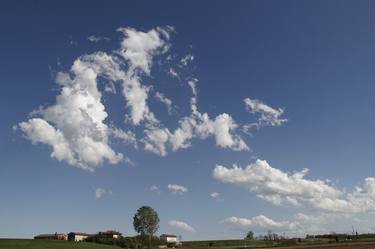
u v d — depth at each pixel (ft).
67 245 362.12
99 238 501.97
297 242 555.69
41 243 359.66
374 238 563.89
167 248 529.86
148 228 510.17
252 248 456.45
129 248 479.82
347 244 431.84
